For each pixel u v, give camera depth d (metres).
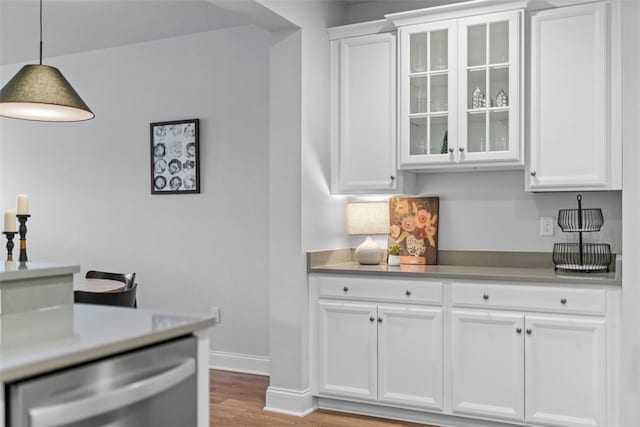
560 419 3.10
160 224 4.97
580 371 3.05
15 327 1.67
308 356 3.74
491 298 3.25
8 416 1.27
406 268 3.70
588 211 3.40
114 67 5.16
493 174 3.82
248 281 4.61
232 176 4.66
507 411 3.21
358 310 3.59
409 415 3.52
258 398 3.98
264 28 3.71
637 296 2.93
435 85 3.64
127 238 5.12
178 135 4.85
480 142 3.51
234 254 4.66
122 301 3.51
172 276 4.91
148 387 1.54
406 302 3.47
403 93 3.68
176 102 4.88
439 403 3.38
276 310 3.76
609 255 3.40
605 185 3.21
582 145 3.27
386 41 3.80
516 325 3.18
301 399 3.65
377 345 3.54
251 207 4.59
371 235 4.20
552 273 3.29
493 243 3.81
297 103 3.68
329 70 3.98
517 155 3.38
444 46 3.61
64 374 1.36
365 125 3.86
